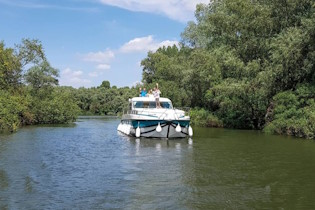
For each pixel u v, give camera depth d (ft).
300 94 91.45
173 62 205.05
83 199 30.40
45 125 146.72
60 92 186.60
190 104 162.81
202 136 87.92
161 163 47.96
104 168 44.39
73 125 148.46
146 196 31.27
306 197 30.89
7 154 56.75
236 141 75.61
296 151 59.06
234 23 117.08
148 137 82.58
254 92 106.11
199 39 175.42
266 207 28.14
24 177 39.19
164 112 81.10
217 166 45.50
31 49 154.40
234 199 30.30
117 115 319.68
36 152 59.41
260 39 114.01
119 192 32.68
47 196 31.35
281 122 92.94
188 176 39.32
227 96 118.52
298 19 106.63
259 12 110.73
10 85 148.25
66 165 46.68
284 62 94.84
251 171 41.96
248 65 107.96
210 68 126.93
